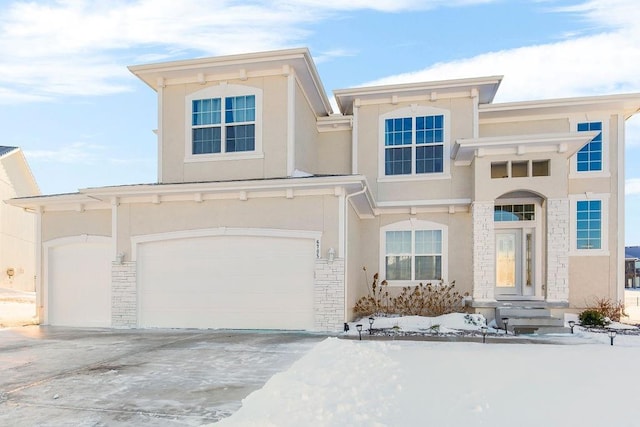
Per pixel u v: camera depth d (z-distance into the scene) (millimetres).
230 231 11086
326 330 10359
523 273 12570
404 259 13445
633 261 37250
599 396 4969
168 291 11352
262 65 12203
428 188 13242
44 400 4957
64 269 12711
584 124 13531
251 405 4598
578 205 13422
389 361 6664
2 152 25797
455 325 10625
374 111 13852
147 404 4770
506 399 4832
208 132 12695
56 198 12500
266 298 10828
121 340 9281
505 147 11391
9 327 11930
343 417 4207
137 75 12820
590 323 11242
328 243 10539
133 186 11188
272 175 12133
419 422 4117
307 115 13648
